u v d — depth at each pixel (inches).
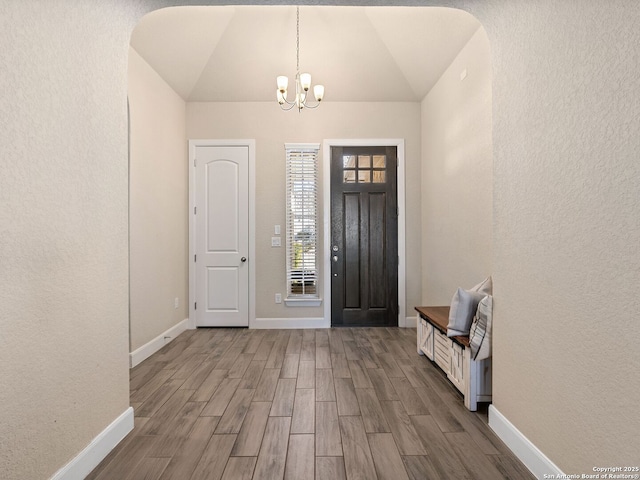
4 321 51.3
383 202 183.2
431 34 137.5
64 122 63.2
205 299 181.6
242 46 154.4
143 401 99.2
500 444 78.1
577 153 57.2
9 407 52.0
